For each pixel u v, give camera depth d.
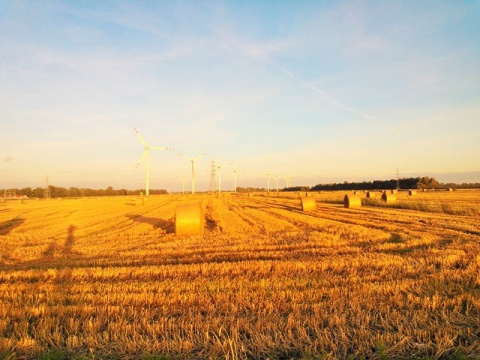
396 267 12.07
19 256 15.71
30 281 11.56
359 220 26.77
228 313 8.27
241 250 16.03
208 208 43.78
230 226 24.91
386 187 145.25
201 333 7.24
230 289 10.03
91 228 25.77
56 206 57.50
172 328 7.51
